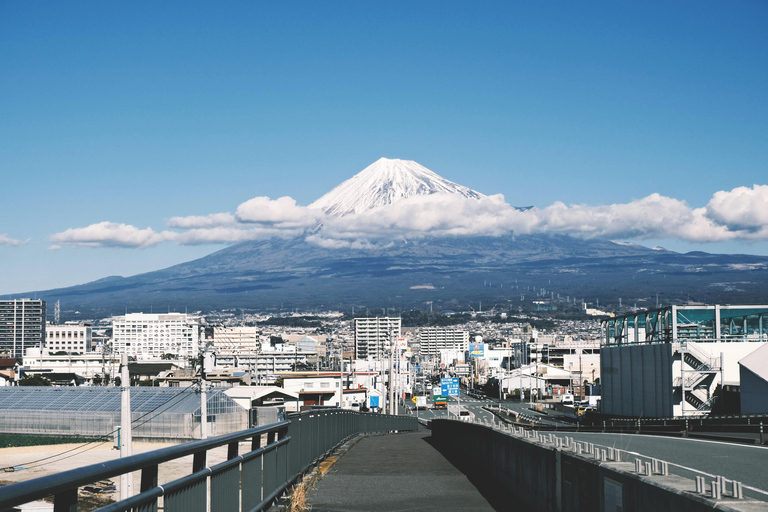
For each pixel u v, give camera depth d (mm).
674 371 72750
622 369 86750
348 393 131750
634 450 22969
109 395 82312
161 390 81750
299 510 12516
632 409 83062
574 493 10086
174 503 6973
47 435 78562
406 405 164000
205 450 8047
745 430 38125
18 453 64312
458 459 21672
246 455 10172
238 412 76250
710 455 20906
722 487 6566
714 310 77688
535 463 12297
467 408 146125
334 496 14359
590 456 9820
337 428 25328
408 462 20703
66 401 81438
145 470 6387
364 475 17562
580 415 102312
